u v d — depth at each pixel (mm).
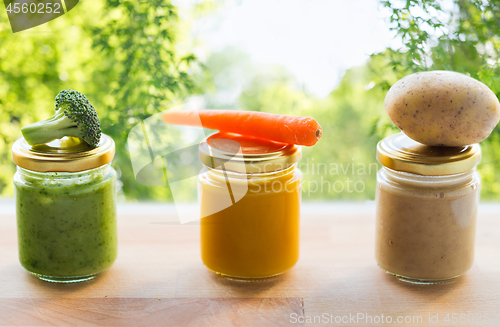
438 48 1112
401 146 727
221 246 744
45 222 705
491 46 1127
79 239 718
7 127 1476
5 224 960
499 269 791
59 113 696
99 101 1377
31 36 1381
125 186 1340
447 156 677
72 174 695
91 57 1409
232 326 648
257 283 764
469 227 720
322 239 928
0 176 1515
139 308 689
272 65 1555
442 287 740
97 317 665
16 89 1429
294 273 797
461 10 1149
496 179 1373
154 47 1333
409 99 671
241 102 1559
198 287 751
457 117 646
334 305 696
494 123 662
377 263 784
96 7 1359
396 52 1142
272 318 666
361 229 971
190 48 1417
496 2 1128
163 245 901
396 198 718
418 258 722
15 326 640
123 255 858
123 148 1313
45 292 727
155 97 1292
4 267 801
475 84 651
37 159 667
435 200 691
